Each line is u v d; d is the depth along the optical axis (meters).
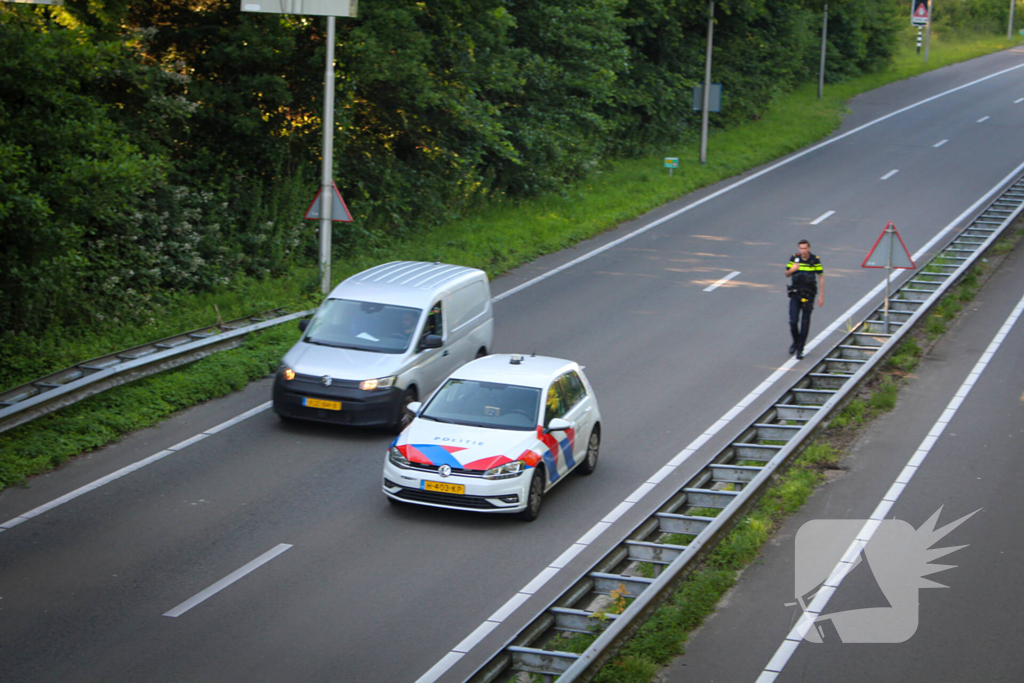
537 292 20.97
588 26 31.92
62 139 14.66
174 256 18.69
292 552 9.46
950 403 14.04
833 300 20.39
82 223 16.39
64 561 9.11
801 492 10.74
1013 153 36.97
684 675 7.33
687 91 41.59
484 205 27.84
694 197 31.70
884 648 7.70
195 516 10.22
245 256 19.91
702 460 12.32
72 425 12.31
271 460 11.91
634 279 22.11
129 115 18.47
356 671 7.45
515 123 29.50
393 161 25.47
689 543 9.61
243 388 14.63
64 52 14.62
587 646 7.68
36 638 7.72
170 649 7.63
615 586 8.50
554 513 10.66
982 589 8.66
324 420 12.67
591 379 15.51
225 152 21.42
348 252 22.23
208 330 16.23
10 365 14.28
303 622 8.14
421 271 15.30
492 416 10.95
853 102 51.59
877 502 10.65
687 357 16.72
